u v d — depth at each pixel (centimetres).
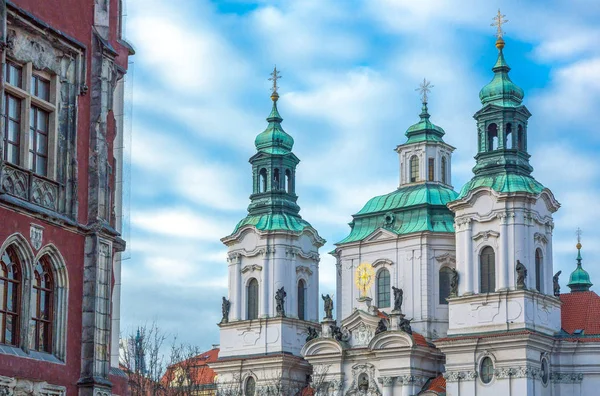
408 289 13488
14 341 4803
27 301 4844
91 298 5181
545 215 12525
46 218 4953
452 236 13475
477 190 12369
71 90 5247
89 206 5278
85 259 5216
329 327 13438
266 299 14050
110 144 5541
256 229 14200
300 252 14312
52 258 5038
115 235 5356
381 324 12862
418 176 14188
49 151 5100
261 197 14562
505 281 12075
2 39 4709
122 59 5869
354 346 13175
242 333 14112
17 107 4906
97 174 5309
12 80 4894
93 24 5428
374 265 13788
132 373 9819
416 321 13338
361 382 12975
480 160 12725
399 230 13725
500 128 12644
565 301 13050
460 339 12038
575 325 12606
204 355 16025
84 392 5097
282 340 13812
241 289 14262
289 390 13412
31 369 4806
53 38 5116
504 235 12175
